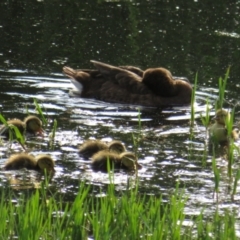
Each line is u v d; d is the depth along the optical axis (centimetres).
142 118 2200
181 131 2069
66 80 2470
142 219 1259
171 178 1691
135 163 1744
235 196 1584
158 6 3456
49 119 2103
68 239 1245
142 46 2878
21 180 1630
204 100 2369
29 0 3422
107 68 2459
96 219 1253
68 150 1859
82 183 1439
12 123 1958
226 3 3541
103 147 1845
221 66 2683
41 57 2670
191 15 3325
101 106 2298
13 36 2886
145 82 2419
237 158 1858
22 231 1185
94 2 3469
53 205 1435
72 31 3006
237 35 3064
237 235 1355
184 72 2606
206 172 1741
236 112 2233
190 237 1281
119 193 1573
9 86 2359
